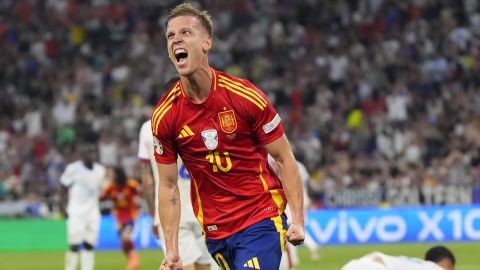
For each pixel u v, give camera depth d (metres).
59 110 54.00
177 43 11.30
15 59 59.12
